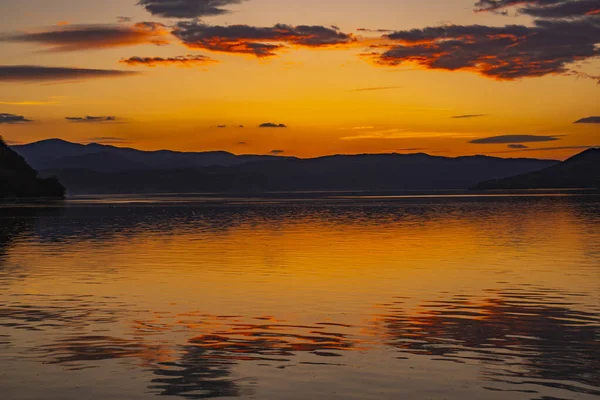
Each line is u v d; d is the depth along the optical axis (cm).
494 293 2514
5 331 1906
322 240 4825
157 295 2491
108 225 6850
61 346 1736
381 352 1672
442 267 3259
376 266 3309
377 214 8969
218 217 8512
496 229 5856
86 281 2839
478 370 1516
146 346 1736
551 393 1361
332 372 1505
